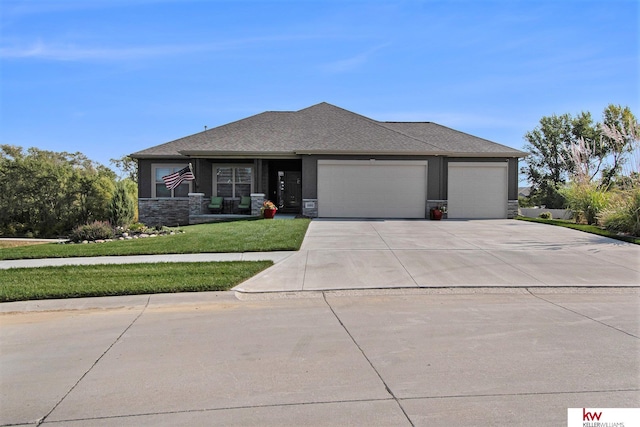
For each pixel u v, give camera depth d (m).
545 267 9.74
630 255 11.02
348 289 8.12
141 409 3.71
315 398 3.86
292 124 23.05
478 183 20.75
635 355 4.84
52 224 27.50
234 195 22.25
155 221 21.88
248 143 20.97
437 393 3.93
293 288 8.16
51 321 6.39
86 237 14.32
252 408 3.70
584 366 4.53
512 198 20.83
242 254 11.03
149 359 4.85
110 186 27.89
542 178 43.34
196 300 7.48
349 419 3.49
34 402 3.86
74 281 8.30
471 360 4.71
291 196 23.50
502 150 20.95
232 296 7.63
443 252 11.28
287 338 5.51
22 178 27.52
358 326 5.99
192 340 5.47
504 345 5.18
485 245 12.31
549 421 3.45
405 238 13.49
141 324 6.19
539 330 5.77
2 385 4.21
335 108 25.05
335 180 20.22
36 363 4.77
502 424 3.40
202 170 21.97
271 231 14.39
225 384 4.18
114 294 7.64
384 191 20.27
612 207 15.44
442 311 6.77
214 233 14.29
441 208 19.91
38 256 11.06
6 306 7.13
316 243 12.55
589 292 8.07
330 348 5.13
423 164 20.23
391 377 4.29
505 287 8.27
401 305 7.16
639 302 7.34
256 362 4.72
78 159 43.38
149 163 21.88
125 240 13.80
